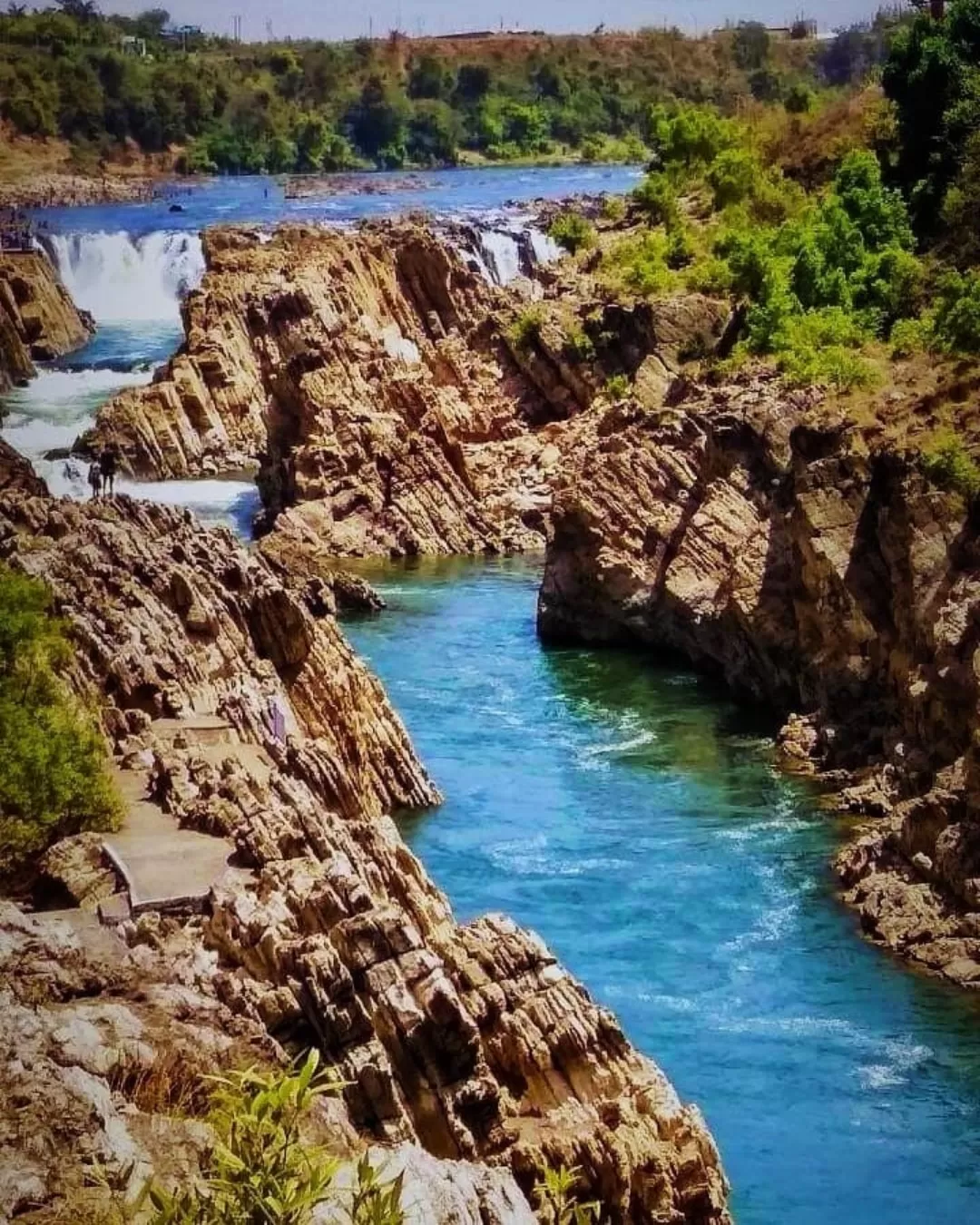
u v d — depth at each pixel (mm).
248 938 39438
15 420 133500
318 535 111562
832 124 155375
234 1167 24109
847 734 75688
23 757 46375
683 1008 55844
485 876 65000
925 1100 50969
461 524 113438
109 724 56406
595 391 123375
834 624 76688
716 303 117688
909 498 73000
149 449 127562
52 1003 33781
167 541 68500
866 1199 46656
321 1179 24438
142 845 45500
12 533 65750
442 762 76438
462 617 98562
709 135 161500
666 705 83812
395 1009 38594
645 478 92500
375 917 39469
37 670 53188
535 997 43375
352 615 99062
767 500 88375
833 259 111750
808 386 90438
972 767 61000
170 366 134750
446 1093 38906
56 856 44406
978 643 66562
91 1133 27453
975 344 86750
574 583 93000
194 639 64438
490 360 128750
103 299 178375
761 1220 45688
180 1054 32219
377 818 54531
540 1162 39094
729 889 64000
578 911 62250
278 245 149750
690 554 88750
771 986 57188
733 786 73562
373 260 148250
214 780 49188
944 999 56344
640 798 72438
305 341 124750
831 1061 52969
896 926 60156
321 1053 36969
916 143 128250
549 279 148750
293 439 118375
